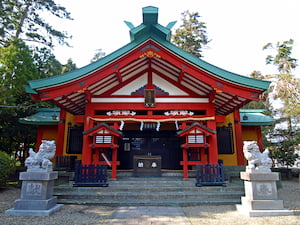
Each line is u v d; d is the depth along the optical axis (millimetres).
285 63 23422
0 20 16797
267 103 21078
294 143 13992
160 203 6719
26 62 13695
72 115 13445
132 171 10477
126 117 10016
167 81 10633
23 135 14859
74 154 12914
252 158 6016
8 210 5625
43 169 5953
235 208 6355
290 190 9414
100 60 8953
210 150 9469
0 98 11836
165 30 8938
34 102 16250
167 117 10094
